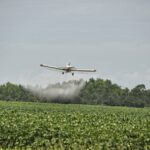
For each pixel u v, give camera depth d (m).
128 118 91.06
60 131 69.81
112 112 108.44
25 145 67.62
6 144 67.38
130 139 69.56
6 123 72.19
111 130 72.25
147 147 68.94
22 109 103.56
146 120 87.94
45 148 65.25
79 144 66.94
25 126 71.31
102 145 66.56
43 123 73.75
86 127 73.88
